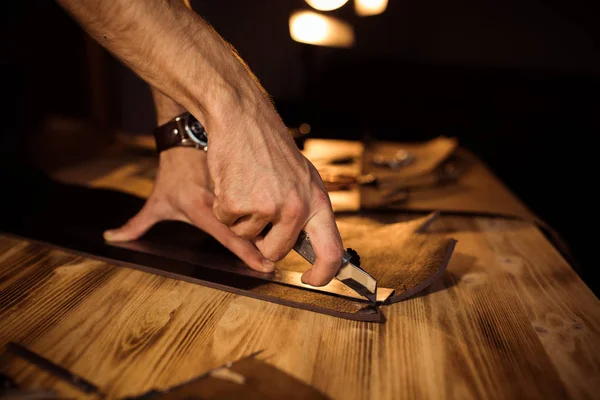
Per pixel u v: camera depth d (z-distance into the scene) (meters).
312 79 2.59
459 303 0.72
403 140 2.24
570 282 0.80
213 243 0.88
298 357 0.58
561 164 2.62
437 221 1.06
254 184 0.59
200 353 0.58
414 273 0.74
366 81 2.61
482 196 1.21
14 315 0.64
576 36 2.52
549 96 2.62
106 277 0.75
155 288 0.73
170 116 0.90
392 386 0.53
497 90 2.65
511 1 2.51
